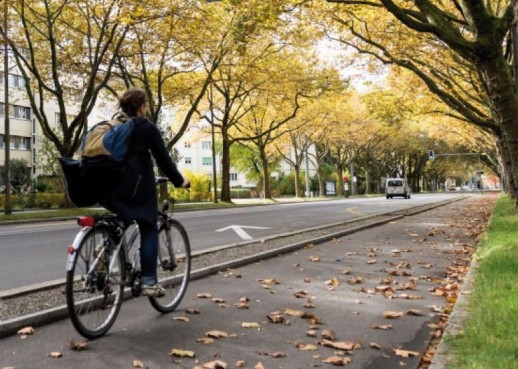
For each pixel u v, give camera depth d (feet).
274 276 24.81
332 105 159.94
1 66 135.64
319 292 21.33
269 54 103.04
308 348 14.14
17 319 15.49
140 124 14.99
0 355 13.46
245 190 260.42
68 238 41.63
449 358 12.20
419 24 37.24
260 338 15.07
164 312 17.72
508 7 36.37
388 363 13.21
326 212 80.48
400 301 19.76
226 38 86.43
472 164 315.78
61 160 14.38
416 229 48.29
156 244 16.06
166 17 69.10
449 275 25.03
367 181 263.70
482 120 67.00
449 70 81.71
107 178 14.43
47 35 82.07
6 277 24.89
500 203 81.05
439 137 176.14
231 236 43.04
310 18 60.13
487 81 38.45
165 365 12.81
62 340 14.71
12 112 174.91
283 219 64.23
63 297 19.35
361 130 197.88
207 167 331.98
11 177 150.51
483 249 30.04
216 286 22.39
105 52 83.46
